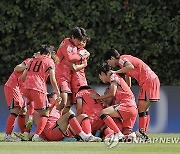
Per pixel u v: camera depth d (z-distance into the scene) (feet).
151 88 121.80
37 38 164.96
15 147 100.32
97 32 164.86
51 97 119.96
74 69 124.06
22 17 164.86
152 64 166.91
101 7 163.94
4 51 166.20
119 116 115.34
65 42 124.88
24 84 116.67
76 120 112.88
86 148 98.43
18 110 120.98
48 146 101.91
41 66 116.16
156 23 164.25
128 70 119.03
